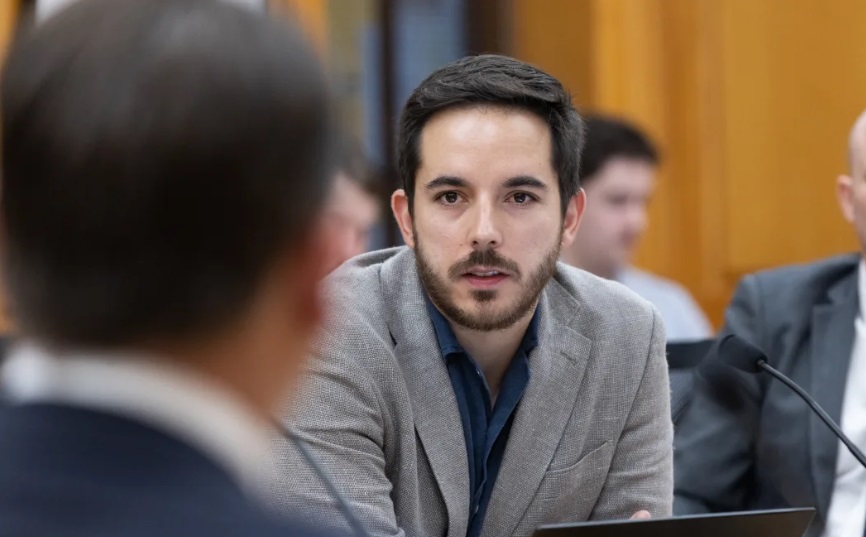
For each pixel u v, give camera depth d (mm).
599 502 4785
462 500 4512
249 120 1569
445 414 4512
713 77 11438
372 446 4359
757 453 5840
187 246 1568
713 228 11492
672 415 5766
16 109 1557
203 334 1607
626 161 8617
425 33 10445
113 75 1548
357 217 5926
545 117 4352
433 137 4328
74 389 1563
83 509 1459
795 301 6102
